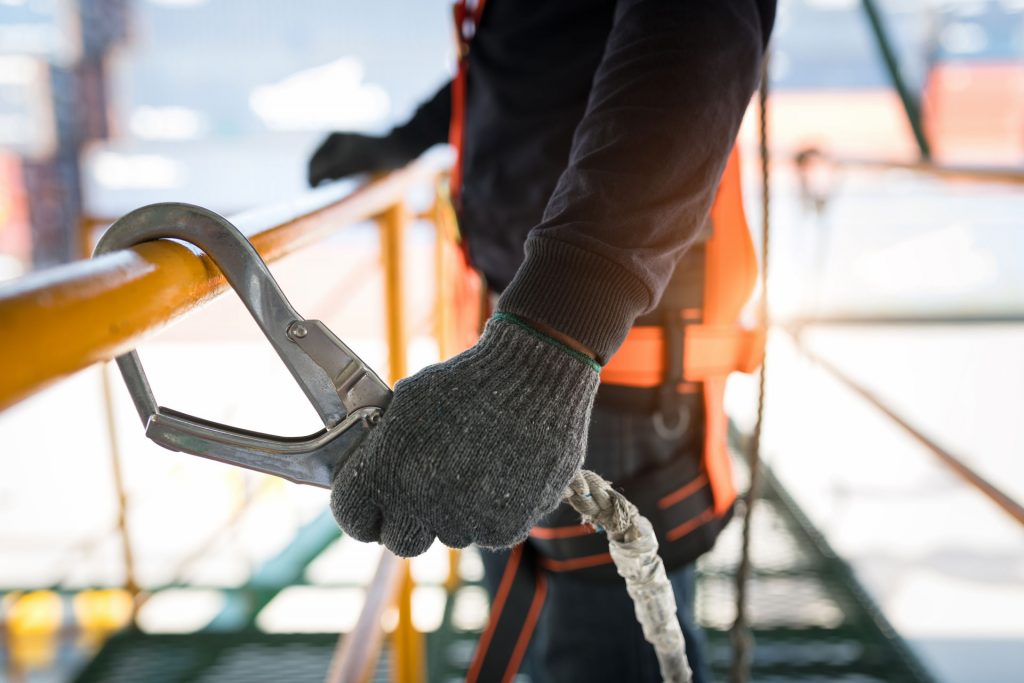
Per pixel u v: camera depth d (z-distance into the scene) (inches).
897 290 217.5
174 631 103.4
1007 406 226.8
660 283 25.3
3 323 12.7
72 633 128.6
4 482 206.8
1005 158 262.4
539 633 44.3
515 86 37.3
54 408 251.8
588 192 24.3
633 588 27.1
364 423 22.6
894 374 250.7
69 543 182.9
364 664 42.8
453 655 92.4
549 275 23.6
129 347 16.9
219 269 22.2
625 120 25.0
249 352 260.4
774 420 167.6
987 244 224.5
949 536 168.6
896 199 233.0
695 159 25.1
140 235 21.7
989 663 129.1
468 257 42.7
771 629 97.4
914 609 143.8
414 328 100.4
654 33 25.9
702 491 39.7
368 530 23.1
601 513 25.6
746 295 38.1
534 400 22.7
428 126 58.3
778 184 166.6
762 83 38.8
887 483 188.1
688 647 42.7
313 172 59.5
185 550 172.1
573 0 35.4
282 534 173.3
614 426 37.6
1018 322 204.4
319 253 236.7
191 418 22.7
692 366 37.1
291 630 103.2
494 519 21.9
